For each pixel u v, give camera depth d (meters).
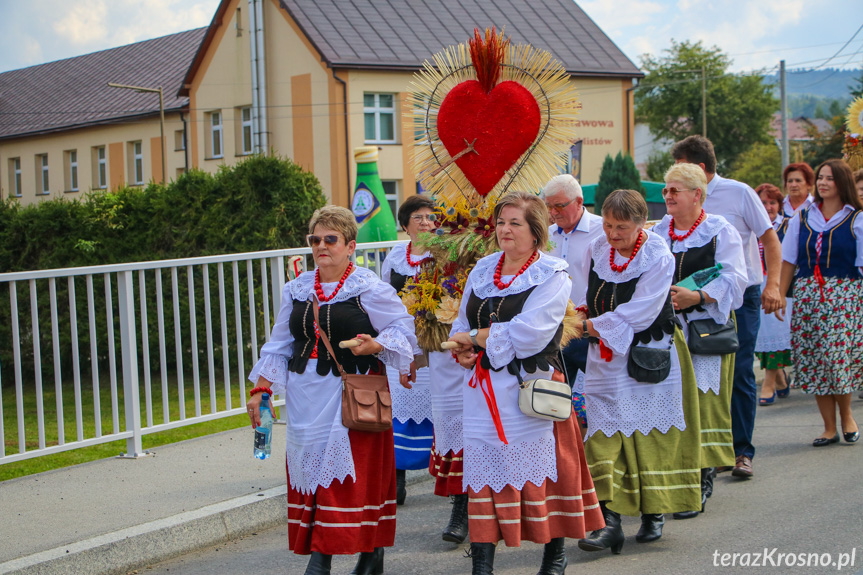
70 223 10.36
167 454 6.15
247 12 30.78
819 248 6.65
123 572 4.41
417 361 4.27
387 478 4.11
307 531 3.95
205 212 10.18
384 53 28.91
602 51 33.62
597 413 4.69
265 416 4.16
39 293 10.18
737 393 5.88
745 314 5.89
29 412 8.68
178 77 38.62
